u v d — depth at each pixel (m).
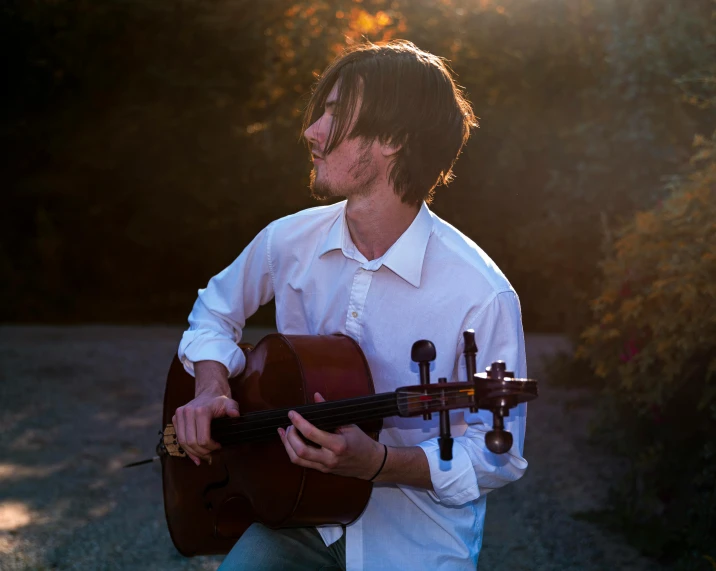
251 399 2.03
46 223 11.97
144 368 7.81
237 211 11.80
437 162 1.85
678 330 3.79
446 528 1.87
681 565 3.63
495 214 11.15
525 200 10.98
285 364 1.90
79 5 11.12
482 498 1.95
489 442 1.51
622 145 6.82
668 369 3.74
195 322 2.20
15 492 4.73
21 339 9.12
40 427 5.98
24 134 11.77
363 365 1.88
